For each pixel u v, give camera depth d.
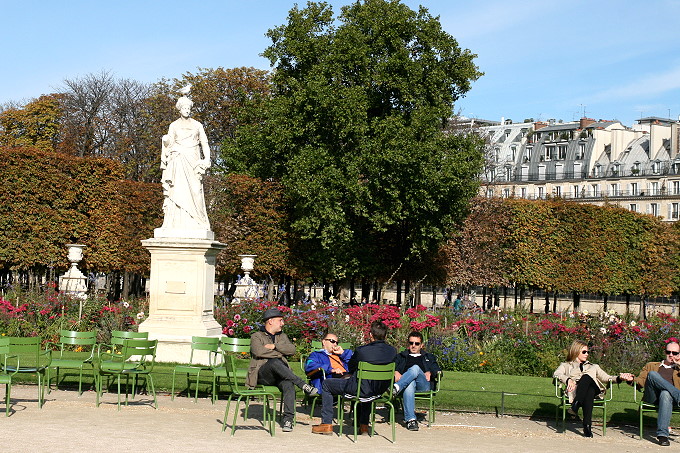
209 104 51.28
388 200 35.00
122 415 12.17
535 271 47.44
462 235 44.25
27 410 12.31
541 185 96.56
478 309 23.19
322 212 34.12
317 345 15.38
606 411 13.50
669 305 67.00
